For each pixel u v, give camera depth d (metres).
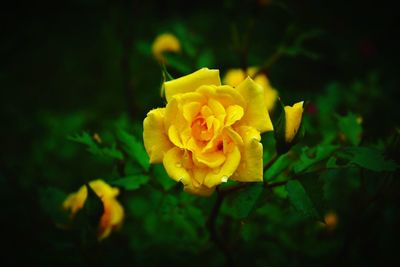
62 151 0.83
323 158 0.52
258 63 0.86
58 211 0.58
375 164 0.50
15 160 0.81
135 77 1.24
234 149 0.48
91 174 0.92
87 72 1.52
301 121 0.50
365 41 1.55
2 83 1.42
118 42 1.03
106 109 1.34
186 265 0.66
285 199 0.57
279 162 0.57
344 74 1.54
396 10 1.82
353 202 0.70
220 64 1.36
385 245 0.70
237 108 0.48
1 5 1.73
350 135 0.59
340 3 1.83
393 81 1.12
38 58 1.57
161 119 0.49
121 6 0.96
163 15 1.78
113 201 0.58
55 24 1.74
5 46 1.31
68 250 0.60
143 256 0.67
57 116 0.93
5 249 0.62
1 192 0.63
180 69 0.69
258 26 1.55
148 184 0.58
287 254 0.68
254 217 0.64
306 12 1.62
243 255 0.66
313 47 1.63
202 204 0.60
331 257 0.68
